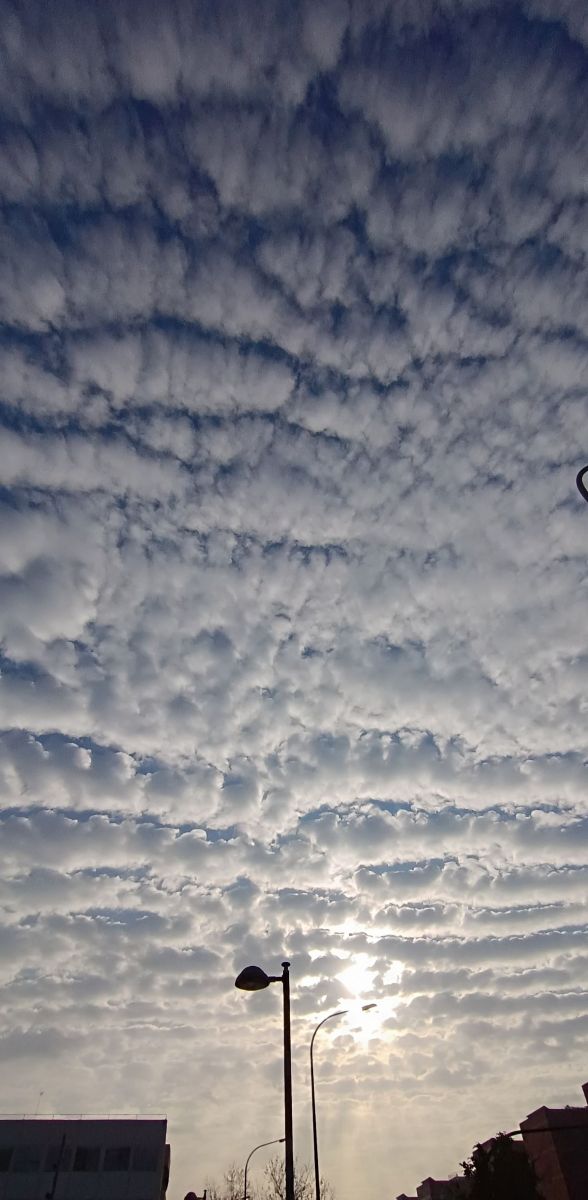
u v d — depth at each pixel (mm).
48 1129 51875
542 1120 47594
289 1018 17188
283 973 17734
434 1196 67625
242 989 17516
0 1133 51375
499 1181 35750
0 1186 49312
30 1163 50375
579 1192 43938
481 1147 37688
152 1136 51969
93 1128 52094
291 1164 15562
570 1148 45656
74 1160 50625
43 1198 48844
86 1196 49156
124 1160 50812
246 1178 52438
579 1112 47594
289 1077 16484
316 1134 32594
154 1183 49844
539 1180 36438
